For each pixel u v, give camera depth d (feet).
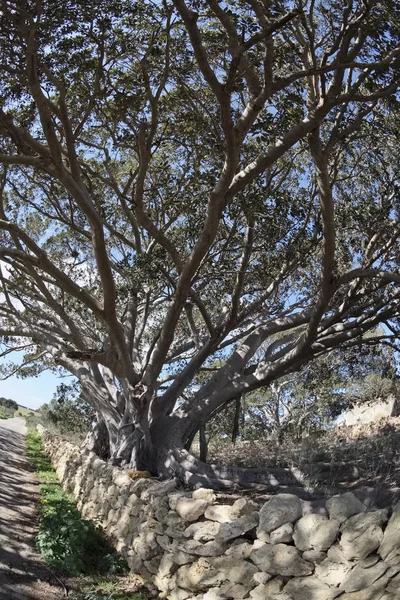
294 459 32.50
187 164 38.45
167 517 25.73
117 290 37.42
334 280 31.91
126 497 31.76
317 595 18.19
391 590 16.53
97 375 48.03
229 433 67.56
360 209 34.30
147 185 47.21
